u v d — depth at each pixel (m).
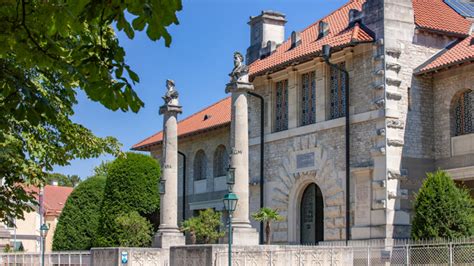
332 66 31.30
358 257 26.61
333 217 31.31
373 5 30.56
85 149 18.62
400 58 30.00
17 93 7.80
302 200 34.06
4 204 12.85
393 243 28.28
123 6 6.14
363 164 29.92
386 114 29.19
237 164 27.66
